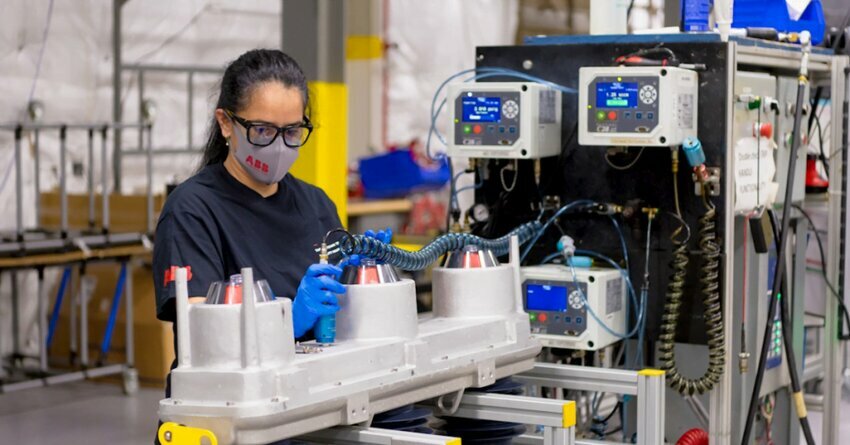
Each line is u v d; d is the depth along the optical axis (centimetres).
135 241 547
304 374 175
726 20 271
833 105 335
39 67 614
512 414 221
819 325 377
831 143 337
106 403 550
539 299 276
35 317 618
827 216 351
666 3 380
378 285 199
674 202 276
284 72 214
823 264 344
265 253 225
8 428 502
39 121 614
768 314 299
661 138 258
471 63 853
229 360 171
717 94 269
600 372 245
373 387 189
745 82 283
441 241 237
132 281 591
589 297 270
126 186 666
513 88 271
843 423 398
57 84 623
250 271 171
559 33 816
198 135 697
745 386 315
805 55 296
